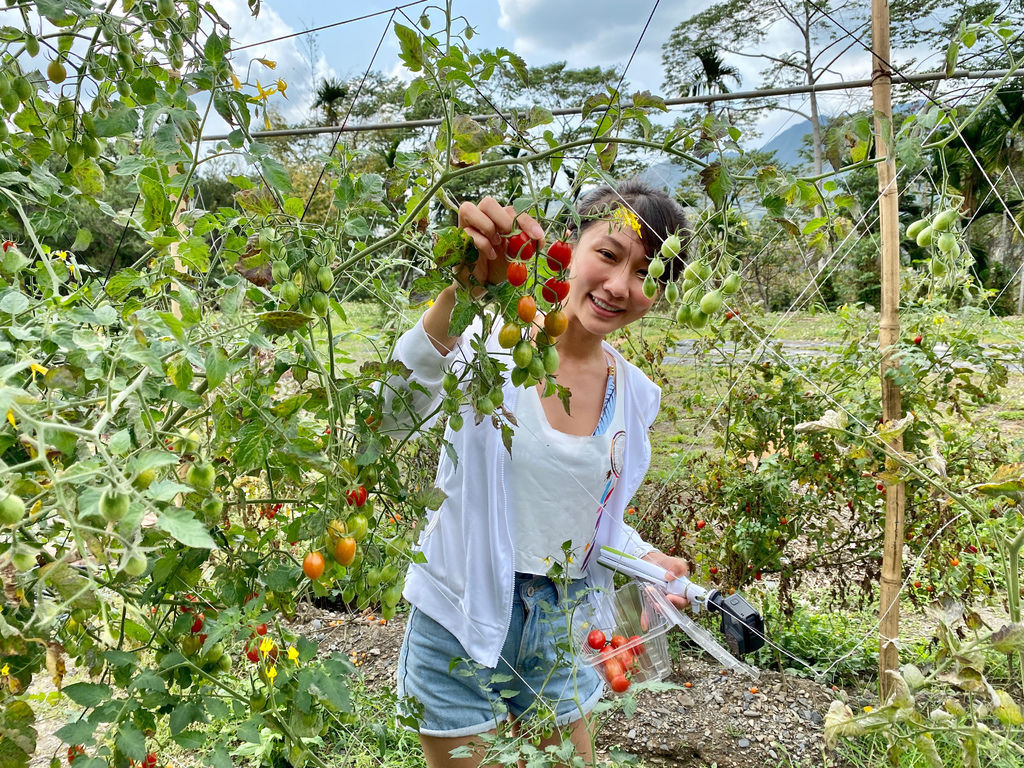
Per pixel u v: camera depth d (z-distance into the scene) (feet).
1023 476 4.78
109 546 3.07
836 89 8.84
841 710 4.54
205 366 3.12
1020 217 6.14
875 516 10.28
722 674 9.91
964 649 4.28
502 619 5.27
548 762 4.50
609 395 5.80
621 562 5.83
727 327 10.18
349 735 7.93
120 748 3.21
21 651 2.89
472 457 5.22
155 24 4.38
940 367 9.15
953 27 7.53
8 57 4.19
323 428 4.29
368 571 3.91
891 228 7.18
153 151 3.71
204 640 3.86
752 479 10.43
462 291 3.71
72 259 4.44
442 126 3.79
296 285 3.57
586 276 5.19
